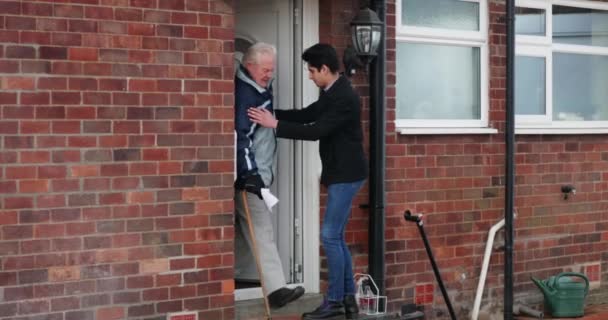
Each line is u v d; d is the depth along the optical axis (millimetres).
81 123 6652
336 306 7297
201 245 7113
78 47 6637
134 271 6859
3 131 6418
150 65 6887
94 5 6684
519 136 9211
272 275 7504
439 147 8570
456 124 8805
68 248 6629
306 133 7125
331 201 7227
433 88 8727
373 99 7996
